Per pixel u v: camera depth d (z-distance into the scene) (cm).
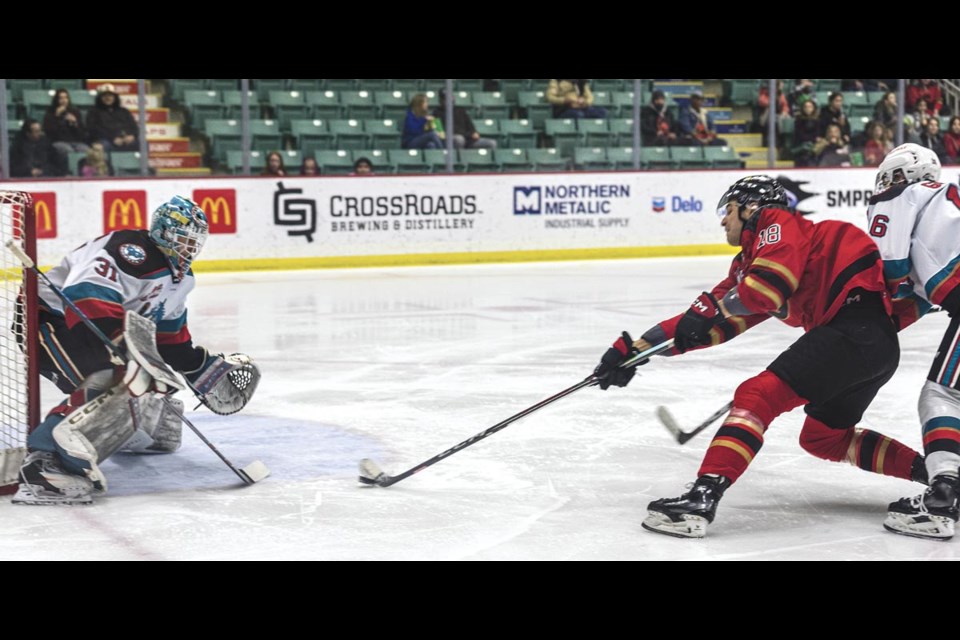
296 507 693
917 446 845
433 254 2366
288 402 1029
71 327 695
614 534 635
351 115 2600
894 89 2827
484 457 828
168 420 830
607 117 2709
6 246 662
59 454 696
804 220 645
